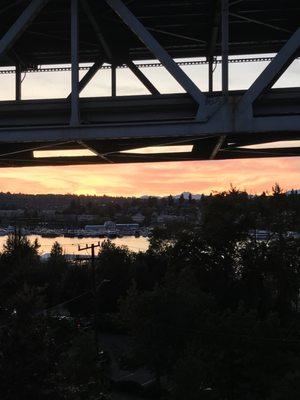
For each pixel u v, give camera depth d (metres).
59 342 10.02
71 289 43.25
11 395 8.84
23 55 29.00
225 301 38.41
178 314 23.44
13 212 198.62
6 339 9.10
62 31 25.50
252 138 20.83
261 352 20.36
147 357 23.77
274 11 22.91
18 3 20.77
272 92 18.58
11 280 11.81
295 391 16.53
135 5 22.17
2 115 19.97
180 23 25.06
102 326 40.28
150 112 19.38
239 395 20.56
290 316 37.19
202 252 40.00
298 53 20.34
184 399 18.39
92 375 14.01
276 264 40.62
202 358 20.52
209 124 17.72
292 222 45.69
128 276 44.12
